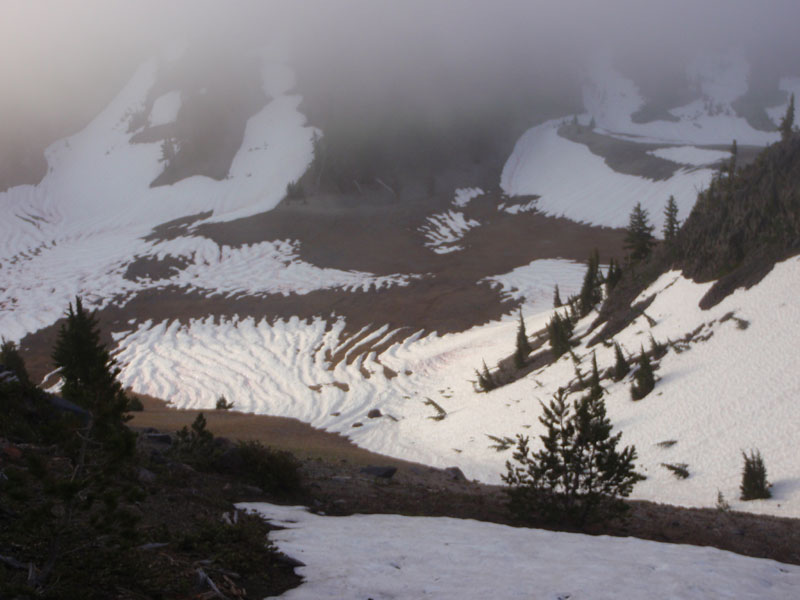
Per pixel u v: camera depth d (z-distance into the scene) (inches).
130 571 274.2
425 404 2588.6
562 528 551.5
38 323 4188.0
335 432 2391.7
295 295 4579.2
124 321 4266.7
